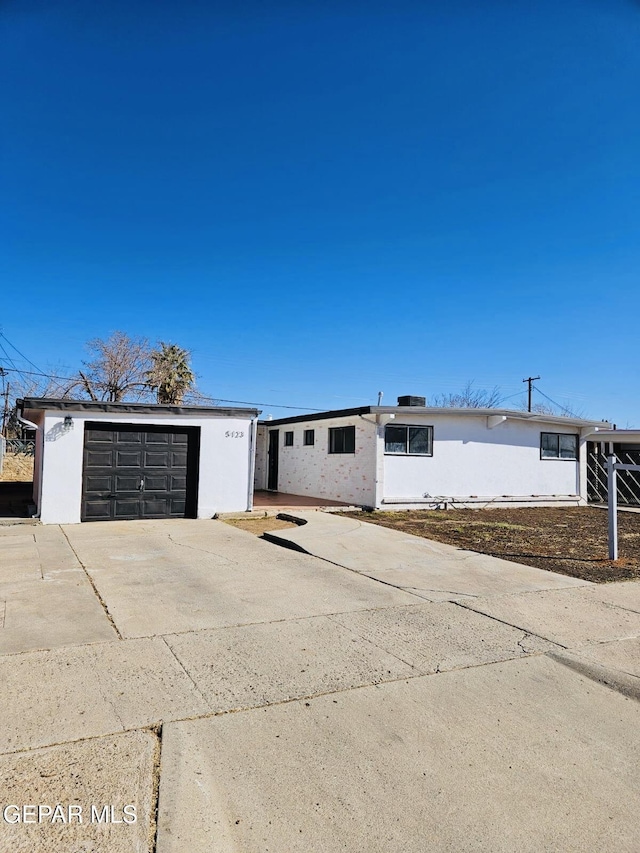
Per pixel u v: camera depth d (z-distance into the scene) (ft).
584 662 14.16
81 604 18.03
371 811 8.30
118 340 120.88
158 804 8.23
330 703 11.65
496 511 51.16
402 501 48.96
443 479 51.55
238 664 13.51
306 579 22.36
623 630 16.69
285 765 9.37
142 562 24.93
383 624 16.85
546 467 58.29
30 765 9.02
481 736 10.53
